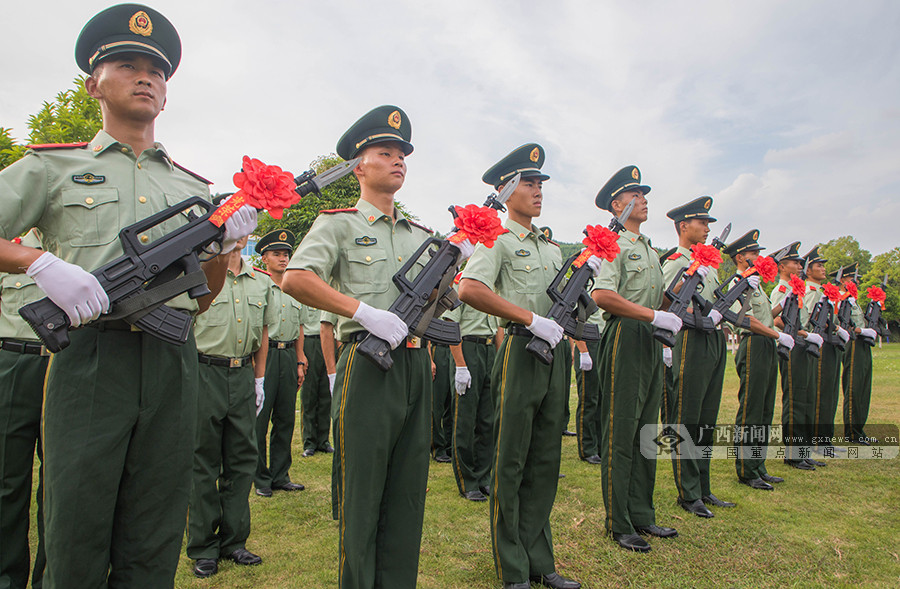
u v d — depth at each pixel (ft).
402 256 10.75
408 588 9.95
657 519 16.37
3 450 11.23
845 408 28.07
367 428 9.48
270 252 21.04
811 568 13.15
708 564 13.34
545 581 12.39
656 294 16.29
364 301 10.12
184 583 12.63
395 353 9.82
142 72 8.23
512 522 12.10
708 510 16.90
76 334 7.55
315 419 25.12
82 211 7.73
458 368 18.44
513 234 13.32
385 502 10.10
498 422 12.48
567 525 15.74
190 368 8.45
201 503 13.41
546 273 13.35
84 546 7.32
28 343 11.48
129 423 7.69
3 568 11.19
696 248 17.43
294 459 24.08
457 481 19.12
